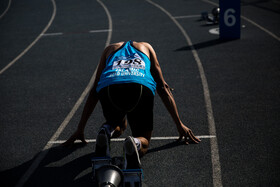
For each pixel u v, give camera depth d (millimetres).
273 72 5496
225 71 5758
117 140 3617
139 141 2662
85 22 11195
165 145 3492
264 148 3291
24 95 5277
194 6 12367
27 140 3777
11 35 10070
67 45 8438
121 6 13703
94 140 3676
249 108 4258
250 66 5895
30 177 3051
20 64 7078
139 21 10656
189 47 7469
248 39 7691
